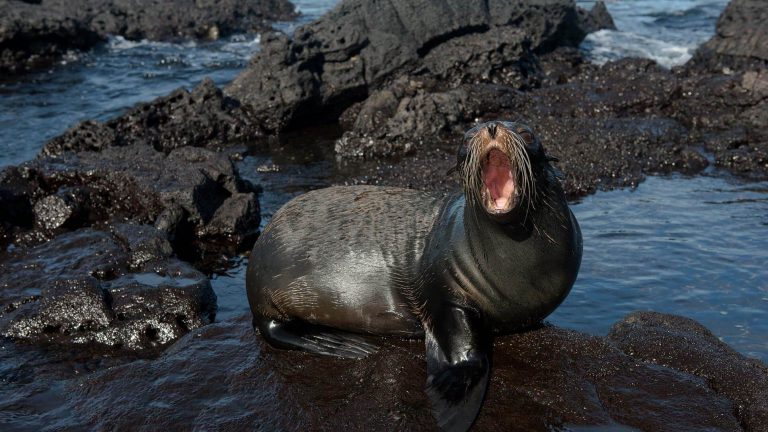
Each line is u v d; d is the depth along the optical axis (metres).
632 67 19.28
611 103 16.25
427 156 14.24
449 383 5.26
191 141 16.02
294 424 5.12
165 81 22.30
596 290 8.05
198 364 6.02
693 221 10.23
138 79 22.61
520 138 4.95
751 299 7.79
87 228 10.92
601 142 13.71
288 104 16.73
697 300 7.80
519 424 4.93
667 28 27.53
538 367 5.50
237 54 26.16
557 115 16.14
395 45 18.00
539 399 5.15
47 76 23.19
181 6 30.36
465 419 4.94
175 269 8.82
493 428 4.89
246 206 11.26
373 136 14.94
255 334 6.61
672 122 15.13
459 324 5.56
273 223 6.73
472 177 5.03
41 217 10.98
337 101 17.78
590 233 9.86
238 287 9.28
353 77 17.64
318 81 17.47
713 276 8.36
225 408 5.36
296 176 13.79
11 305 8.23
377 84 18.00
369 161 14.59
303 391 5.51
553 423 4.93
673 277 8.35
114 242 9.62
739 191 11.64
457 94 16.16
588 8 33.22
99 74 23.44
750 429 4.82
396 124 15.14
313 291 6.26
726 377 5.32
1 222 10.63
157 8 30.08
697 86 16.38
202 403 5.46
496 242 5.37
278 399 5.43
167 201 10.98
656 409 4.97
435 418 5.02
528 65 19.02
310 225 6.50
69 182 11.68
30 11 25.58
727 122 15.21
